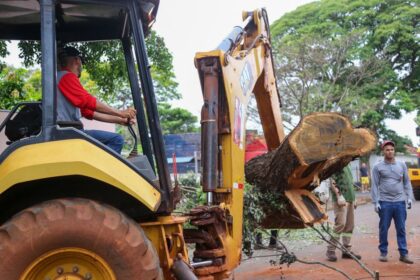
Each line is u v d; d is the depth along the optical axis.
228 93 4.83
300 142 5.55
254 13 6.41
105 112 4.12
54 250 3.35
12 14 4.48
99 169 3.48
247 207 5.84
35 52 7.32
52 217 3.32
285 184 5.93
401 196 8.34
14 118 4.15
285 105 23.86
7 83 10.60
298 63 24.11
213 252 4.46
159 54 9.58
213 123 4.73
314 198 6.25
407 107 29.39
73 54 4.41
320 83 25.20
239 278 7.20
